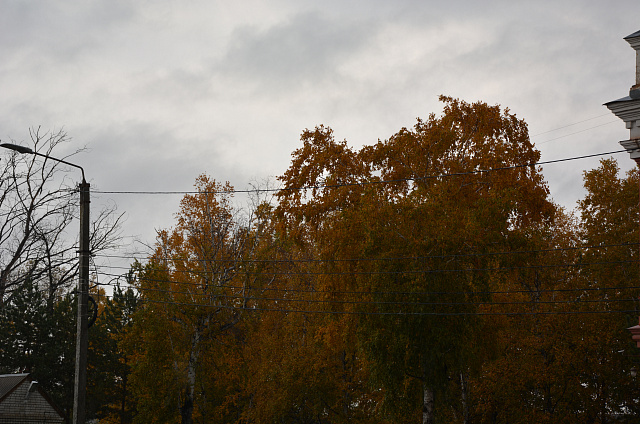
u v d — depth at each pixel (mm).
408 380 28906
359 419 38031
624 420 34562
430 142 30609
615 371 33375
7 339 51406
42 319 51844
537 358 34906
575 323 34094
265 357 39812
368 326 28891
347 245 31219
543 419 33031
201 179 43094
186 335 40938
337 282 31625
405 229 28516
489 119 31594
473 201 30797
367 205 29109
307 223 33500
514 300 36188
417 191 29609
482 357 31000
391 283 27734
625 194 40188
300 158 33438
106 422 52000
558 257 43156
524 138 31984
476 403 37812
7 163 38938
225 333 42219
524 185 30312
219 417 43656
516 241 28516
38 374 50406
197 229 42438
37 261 41250
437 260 27469
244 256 41594
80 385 21094
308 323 41281
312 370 37594
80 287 21703
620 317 34656
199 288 41938
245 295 41312
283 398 37500
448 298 27281
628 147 18078
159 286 40406
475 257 28344
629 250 39156
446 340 27172
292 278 44531
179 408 41000
